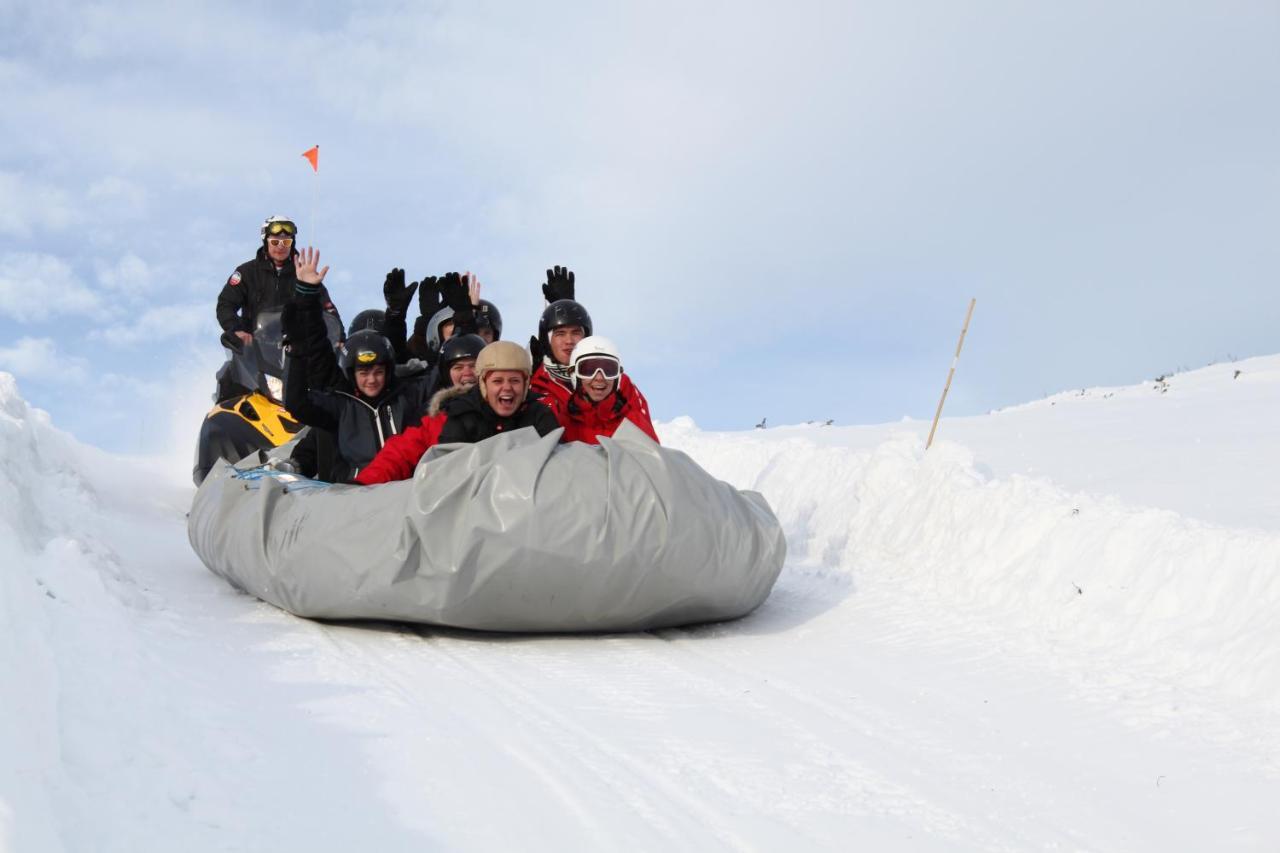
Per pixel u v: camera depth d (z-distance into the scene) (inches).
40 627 160.4
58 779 118.7
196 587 265.0
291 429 378.9
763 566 239.8
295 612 237.1
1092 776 149.9
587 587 218.5
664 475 225.5
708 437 502.6
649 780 145.6
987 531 268.8
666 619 233.1
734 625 246.4
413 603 220.2
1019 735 166.4
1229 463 350.0
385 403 294.4
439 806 133.3
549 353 294.4
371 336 289.6
